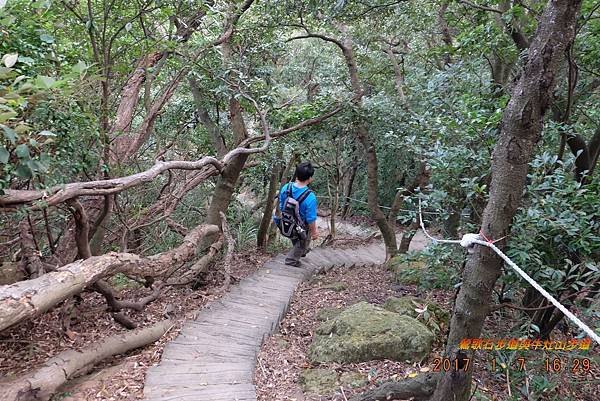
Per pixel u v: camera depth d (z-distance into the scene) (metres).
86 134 3.55
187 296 5.38
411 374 3.60
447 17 6.72
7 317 2.51
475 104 4.57
